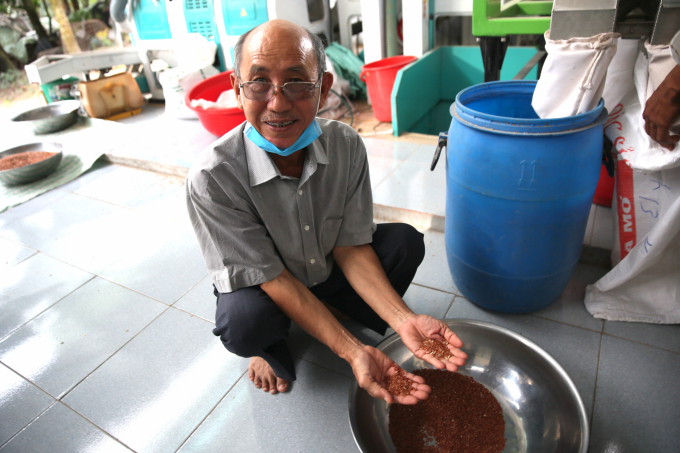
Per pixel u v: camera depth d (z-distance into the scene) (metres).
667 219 1.32
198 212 1.16
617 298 1.62
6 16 5.17
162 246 2.24
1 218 2.60
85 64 3.86
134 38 3.89
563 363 1.45
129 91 3.95
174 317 1.79
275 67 0.93
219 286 1.24
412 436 1.22
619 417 1.28
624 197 1.59
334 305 1.53
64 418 1.42
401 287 1.45
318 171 1.21
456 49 3.41
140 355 1.63
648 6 1.42
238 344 1.23
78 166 3.12
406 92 2.96
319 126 1.19
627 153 1.52
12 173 2.81
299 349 1.59
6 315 1.87
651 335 1.51
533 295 1.57
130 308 1.86
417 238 1.43
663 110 1.23
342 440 1.29
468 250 1.55
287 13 3.23
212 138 3.28
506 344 1.31
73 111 3.71
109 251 2.24
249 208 1.20
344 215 1.33
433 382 1.32
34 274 2.11
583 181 1.34
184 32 3.61
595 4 1.26
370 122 3.25
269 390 1.45
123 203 2.67
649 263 1.47
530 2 2.03
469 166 1.38
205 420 1.38
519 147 1.27
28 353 1.67
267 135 1.04
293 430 1.33
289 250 1.30
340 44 3.78
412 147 2.81
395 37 3.32
